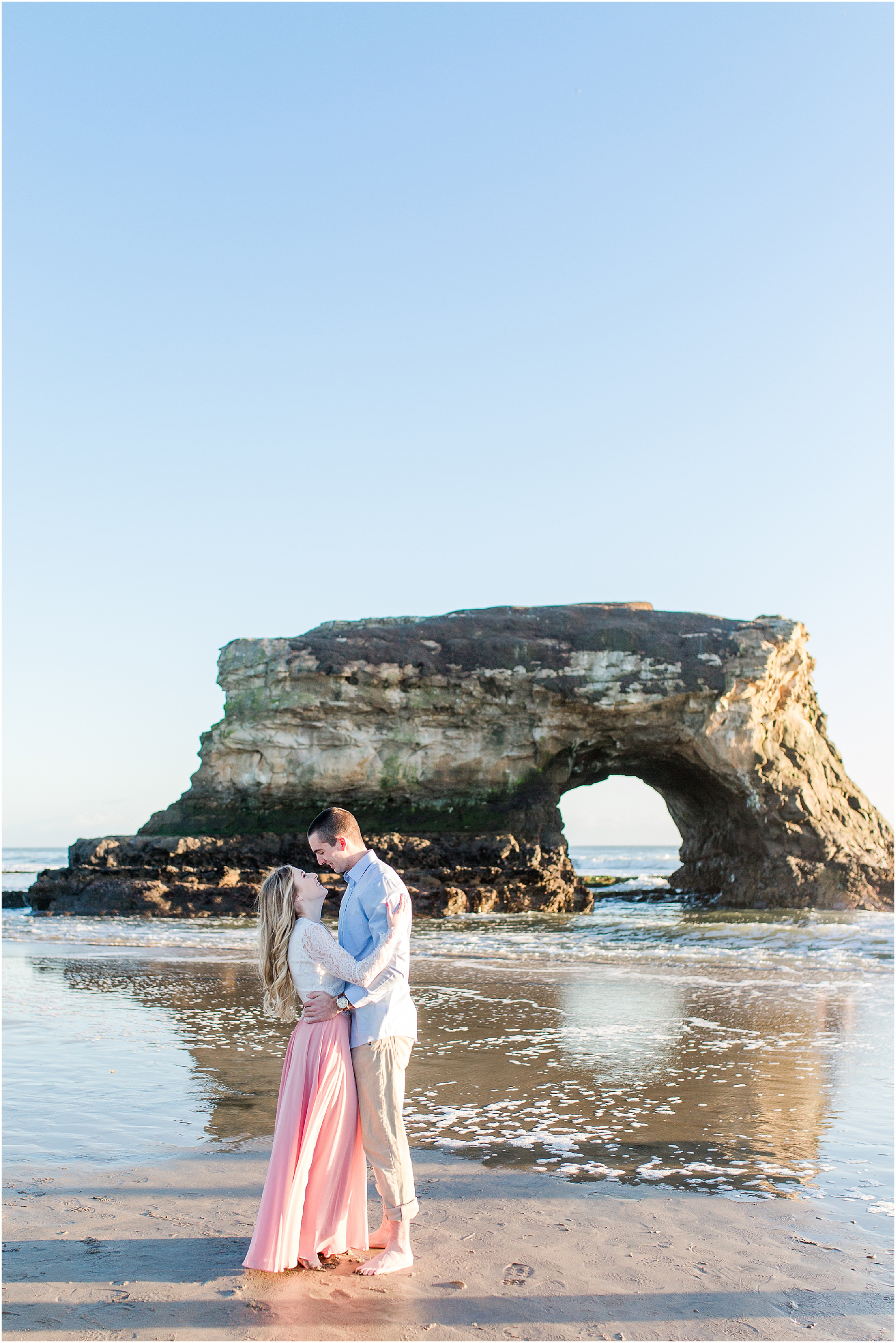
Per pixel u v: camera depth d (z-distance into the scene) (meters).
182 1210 4.29
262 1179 4.74
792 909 30.20
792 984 12.97
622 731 32.47
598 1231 4.14
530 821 32.00
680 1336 3.17
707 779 33.91
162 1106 6.27
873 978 13.63
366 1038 3.88
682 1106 6.47
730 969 14.69
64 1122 5.85
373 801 32.69
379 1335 3.13
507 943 19.25
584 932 22.16
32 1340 3.02
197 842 29.66
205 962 15.01
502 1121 6.07
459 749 32.50
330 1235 3.81
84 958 15.70
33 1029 9.23
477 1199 4.56
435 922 24.81
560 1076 7.39
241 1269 3.65
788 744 33.22
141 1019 9.80
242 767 33.19
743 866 33.81
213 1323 3.19
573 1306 3.38
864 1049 8.53
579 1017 10.23
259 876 29.06
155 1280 3.53
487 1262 3.79
